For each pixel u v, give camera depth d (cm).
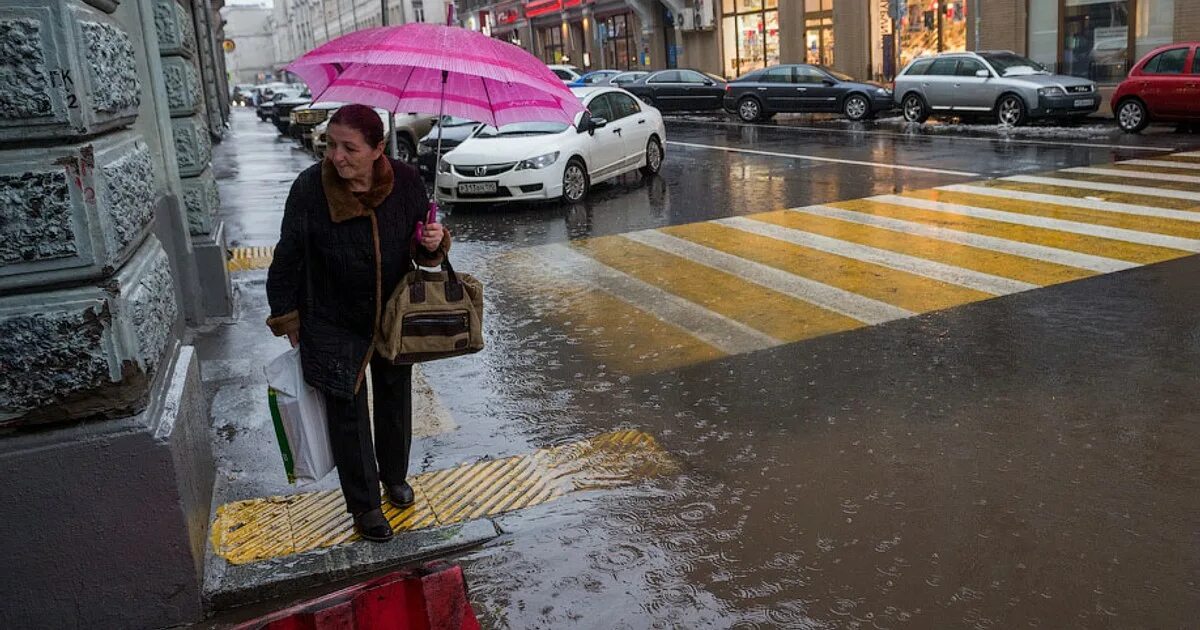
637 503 425
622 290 814
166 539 340
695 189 1395
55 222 301
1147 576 351
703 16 3706
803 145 1900
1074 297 714
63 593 329
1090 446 461
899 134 2006
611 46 4706
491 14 6144
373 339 374
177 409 357
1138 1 2142
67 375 313
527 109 405
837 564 368
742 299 762
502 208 1345
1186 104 1688
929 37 2781
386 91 402
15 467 316
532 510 421
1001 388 542
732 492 432
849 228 1023
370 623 262
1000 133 1902
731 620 337
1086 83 1988
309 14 10200
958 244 913
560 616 344
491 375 611
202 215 757
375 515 392
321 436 379
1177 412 496
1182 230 915
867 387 555
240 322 762
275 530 406
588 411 541
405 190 368
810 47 3281
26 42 290
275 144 3066
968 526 392
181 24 747
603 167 1416
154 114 675
